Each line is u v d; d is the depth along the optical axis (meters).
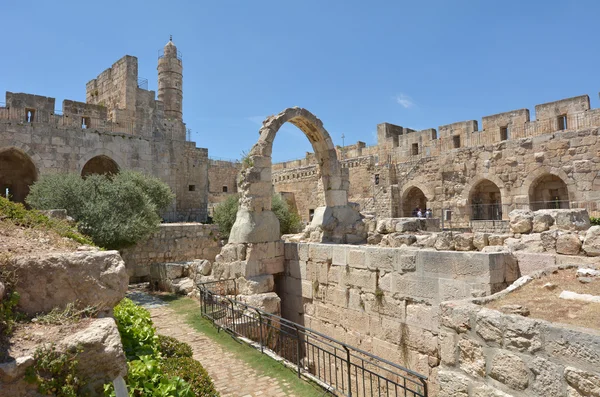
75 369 3.18
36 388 3.00
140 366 4.50
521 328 3.88
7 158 30.03
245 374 7.53
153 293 16.23
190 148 36.44
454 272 7.45
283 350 10.95
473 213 28.83
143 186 25.91
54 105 27.41
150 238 21.02
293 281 11.81
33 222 5.77
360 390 9.31
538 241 7.53
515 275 7.39
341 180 13.77
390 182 33.34
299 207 42.00
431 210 30.66
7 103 25.81
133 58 33.47
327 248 10.55
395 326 8.53
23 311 3.57
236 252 11.73
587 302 4.42
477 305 4.66
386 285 8.78
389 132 35.81
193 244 22.66
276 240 12.11
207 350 8.85
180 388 4.68
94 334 3.37
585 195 22.78
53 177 20.66
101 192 19.25
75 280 3.85
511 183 26.09
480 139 28.31
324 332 10.53
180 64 42.84
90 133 27.98
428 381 7.81
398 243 10.35
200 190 37.09
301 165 45.50
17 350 3.08
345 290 9.90
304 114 13.30
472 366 4.34
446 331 4.68
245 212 11.95
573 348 3.48
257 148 12.36
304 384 7.07
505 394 3.97
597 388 3.28
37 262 3.71
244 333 10.01
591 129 22.62
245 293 11.21
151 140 31.34
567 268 5.89
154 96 35.00
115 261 4.16
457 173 29.16
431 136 31.44
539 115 25.45
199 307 12.91
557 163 23.98
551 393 3.61
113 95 34.81
